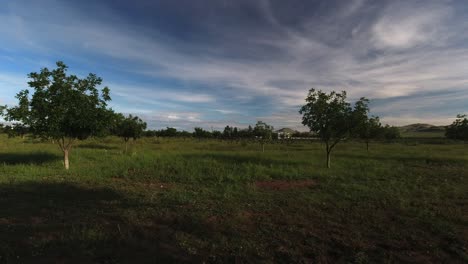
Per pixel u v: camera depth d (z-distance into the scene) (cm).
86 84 1384
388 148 3659
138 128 2625
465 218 693
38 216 644
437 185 1110
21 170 1264
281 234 573
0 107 1284
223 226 607
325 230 602
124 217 641
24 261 431
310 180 1191
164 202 782
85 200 793
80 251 466
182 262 444
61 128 1341
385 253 501
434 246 534
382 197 884
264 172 1307
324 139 1599
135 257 454
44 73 1311
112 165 1427
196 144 4106
